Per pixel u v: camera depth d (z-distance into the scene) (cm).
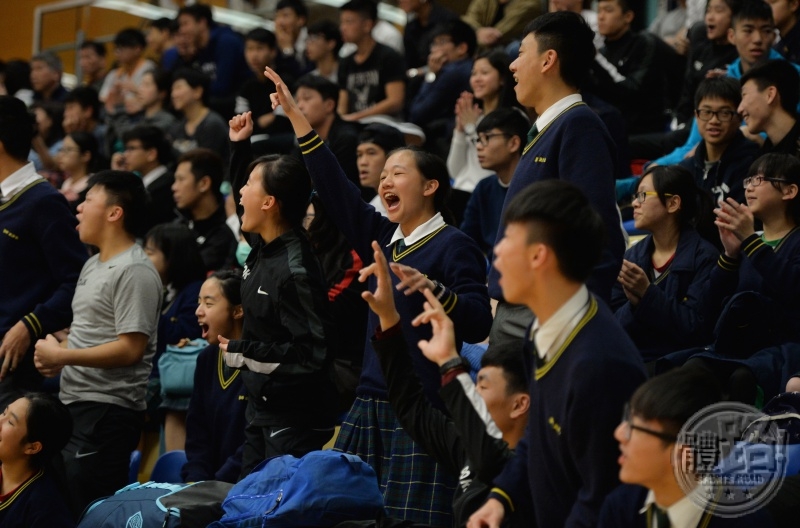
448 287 1116
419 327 1086
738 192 1547
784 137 1528
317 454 1111
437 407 1075
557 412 772
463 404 861
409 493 1091
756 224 1500
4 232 1407
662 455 734
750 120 1536
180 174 1845
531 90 1064
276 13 2738
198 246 1762
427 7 2603
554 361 775
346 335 1434
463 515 920
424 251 1138
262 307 1194
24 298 1409
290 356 1173
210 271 1823
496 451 856
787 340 1277
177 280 1647
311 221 1458
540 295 775
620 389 757
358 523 1070
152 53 3027
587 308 779
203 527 1170
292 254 1200
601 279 971
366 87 2375
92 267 1402
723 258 1288
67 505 1273
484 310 1098
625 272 1296
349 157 1930
